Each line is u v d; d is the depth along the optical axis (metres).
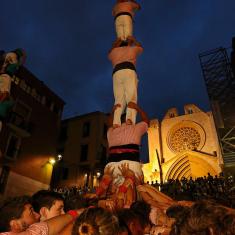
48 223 2.55
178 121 34.84
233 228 1.87
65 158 33.34
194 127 33.81
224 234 1.84
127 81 6.68
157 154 33.84
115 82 6.82
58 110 29.52
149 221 3.39
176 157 32.59
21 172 23.19
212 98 25.70
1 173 21.64
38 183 24.48
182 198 4.68
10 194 21.69
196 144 33.00
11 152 22.61
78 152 32.94
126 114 6.40
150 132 35.66
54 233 2.54
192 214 1.97
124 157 5.73
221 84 26.66
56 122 28.64
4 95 8.98
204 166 31.56
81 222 2.02
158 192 4.87
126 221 2.90
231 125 22.75
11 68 9.95
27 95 25.30
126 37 7.29
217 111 23.17
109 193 5.52
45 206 3.10
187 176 32.62
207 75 28.44
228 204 4.70
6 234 2.51
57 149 34.62
